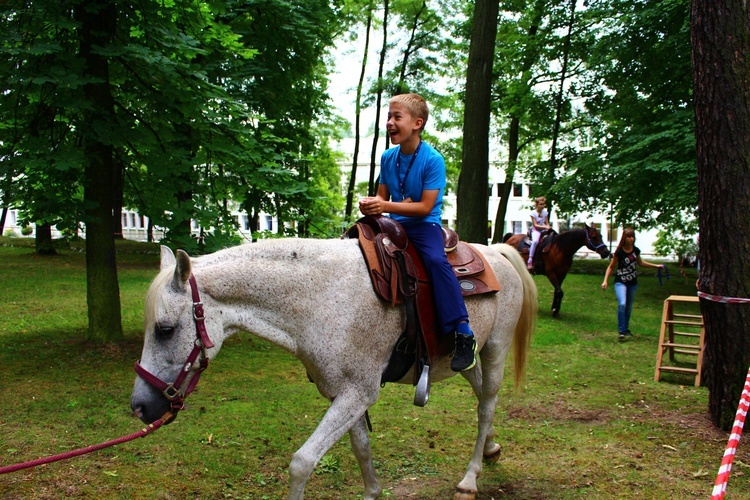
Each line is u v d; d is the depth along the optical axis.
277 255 2.71
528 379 6.24
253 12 10.66
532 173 18.62
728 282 4.40
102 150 6.62
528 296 3.90
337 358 2.65
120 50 5.75
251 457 3.97
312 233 8.34
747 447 4.16
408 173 3.10
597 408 5.21
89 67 6.02
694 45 4.54
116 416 4.70
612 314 10.78
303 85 14.22
